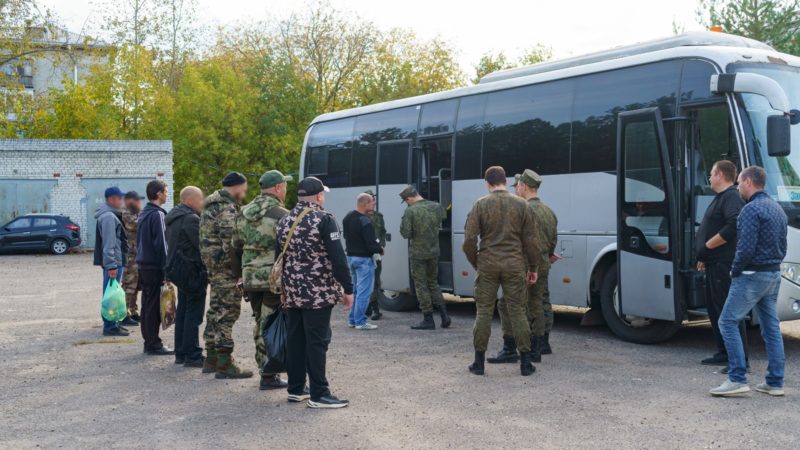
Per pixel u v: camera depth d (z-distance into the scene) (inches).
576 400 272.1
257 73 1641.2
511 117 461.4
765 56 366.3
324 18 1875.0
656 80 378.9
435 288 456.4
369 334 434.6
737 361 270.8
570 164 421.7
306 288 258.1
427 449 216.5
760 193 268.7
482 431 234.1
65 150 1338.6
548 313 363.6
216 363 322.0
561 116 429.4
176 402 276.5
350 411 260.1
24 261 1099.9
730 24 1150.3
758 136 343.9
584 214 413.1
